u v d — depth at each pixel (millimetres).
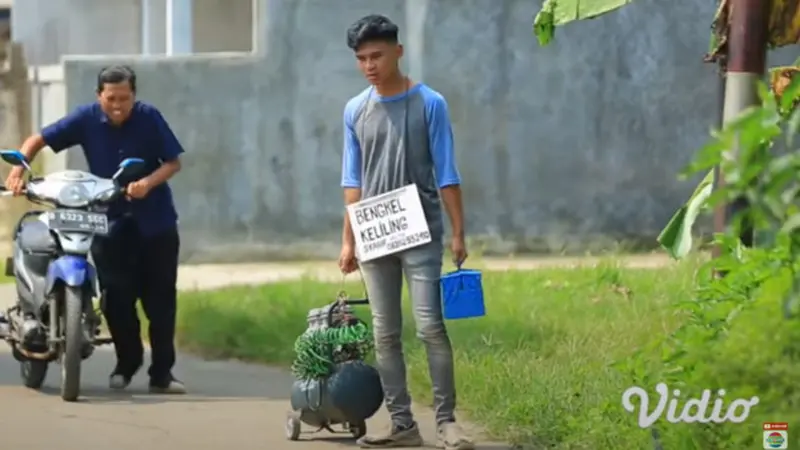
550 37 22812
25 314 23141
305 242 41625
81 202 22391
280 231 41625
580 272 35031
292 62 41438
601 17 41438
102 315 24797
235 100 41438
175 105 41438
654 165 41719
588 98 41594
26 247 23094
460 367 22969
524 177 41531
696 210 21141
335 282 35875
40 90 47344
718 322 15844
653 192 41812
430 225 18547
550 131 41594
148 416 21406
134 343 23719
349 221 19016
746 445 14680
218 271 40219
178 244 23500
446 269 38062
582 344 24625
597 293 31500
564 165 41625
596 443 17562
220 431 20234
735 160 13414
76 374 22328
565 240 41625
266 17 41344
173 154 23172
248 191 41594
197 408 22125
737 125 13227
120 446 19219
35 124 47375
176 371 26172
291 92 41469
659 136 41688
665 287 31359
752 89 17609
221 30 46750
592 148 41625
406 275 18672
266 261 41625
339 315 19312
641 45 41625
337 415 19031
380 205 18547
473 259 39906
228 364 27125
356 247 18766
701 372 14953
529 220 41594
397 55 18500
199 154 41469
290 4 41344
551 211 41625
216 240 41594
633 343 24547
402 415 18953
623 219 41781
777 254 14461
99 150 23172
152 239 23141
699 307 16312
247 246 41625
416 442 18969
